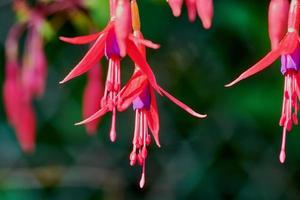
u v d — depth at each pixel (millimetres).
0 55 926
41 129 954
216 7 807
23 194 961
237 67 859
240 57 854
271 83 840
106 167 961
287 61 499
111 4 494
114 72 494
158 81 892
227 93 874
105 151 961
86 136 957
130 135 950
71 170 964
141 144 503
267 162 920
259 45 805
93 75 732
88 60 490
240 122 901
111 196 957
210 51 864
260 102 849
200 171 936
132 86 500
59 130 956
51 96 940
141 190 954
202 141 927
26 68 762
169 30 843
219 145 925
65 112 945
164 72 889
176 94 896
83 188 966
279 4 492
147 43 482
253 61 841
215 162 933
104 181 960
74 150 964
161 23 819
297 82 499
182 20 843
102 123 956
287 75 500
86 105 733
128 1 481
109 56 492
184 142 934
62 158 965
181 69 885
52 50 908
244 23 797
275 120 856
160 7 802
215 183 935
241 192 930
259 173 925
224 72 870
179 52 872
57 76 927
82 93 928
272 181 924
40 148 960
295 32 491
